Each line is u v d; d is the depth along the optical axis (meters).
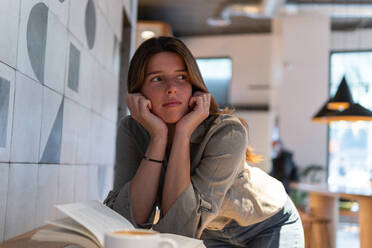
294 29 9.26
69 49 1.44
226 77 11.52
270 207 1.15
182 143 0.97
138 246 0.55
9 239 0.98
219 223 1.19
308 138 9.17
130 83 1.06
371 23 9.65
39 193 1.19
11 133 0.97
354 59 9.91
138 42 6.68
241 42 11.48
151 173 0.98
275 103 10.80
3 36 0.91
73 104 1.53
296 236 1.21
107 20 2.13
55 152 1.33
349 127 9.31
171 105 1.00
